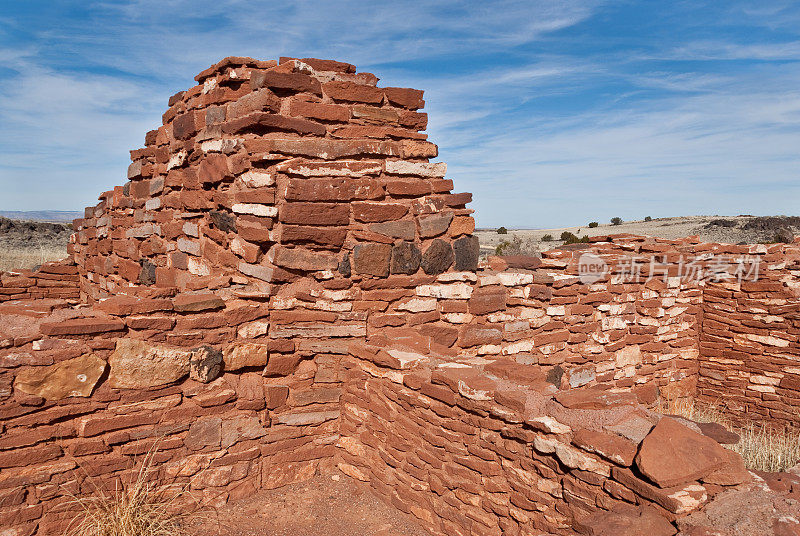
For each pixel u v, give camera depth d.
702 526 2.73
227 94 6.07
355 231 5.62
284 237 5.29
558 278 7.40
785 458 6.55
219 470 4.91
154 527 4.30
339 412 5.60
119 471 4.45
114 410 4.43
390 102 6.06
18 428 4.07
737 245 9.76
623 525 2.80
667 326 9.37
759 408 9.36
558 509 3.54
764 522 2.76
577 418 3.63
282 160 5.41
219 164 6.01
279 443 5.28
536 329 7.24
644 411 3.75
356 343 5.54
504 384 4.25
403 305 5.99
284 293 5.40
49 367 4.14
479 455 4.16
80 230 12.28
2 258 22.66
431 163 6.14
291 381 5.41
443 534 4.39
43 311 4.53
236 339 5.09
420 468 4.64
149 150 8.47
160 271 8.02
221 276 5.80
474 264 6.55
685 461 3.04
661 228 58.81
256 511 4.82
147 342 4.57
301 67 5.54
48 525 4.12
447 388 4.40
